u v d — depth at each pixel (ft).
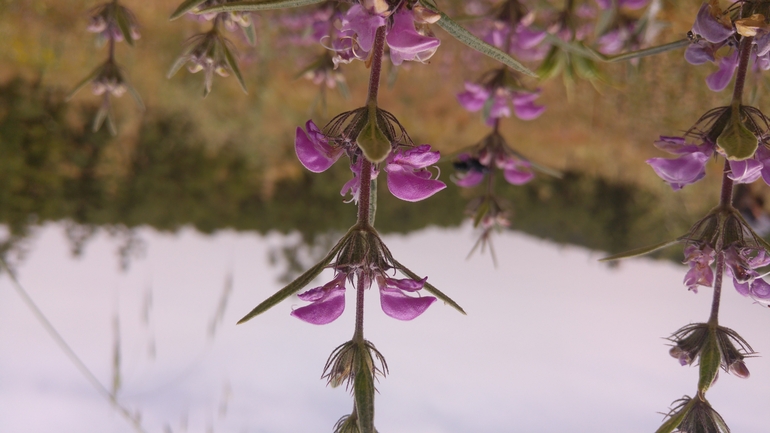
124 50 20.58
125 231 21.26
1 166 19.83
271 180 22.36
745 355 4.72
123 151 21.42
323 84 10.84
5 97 19.89
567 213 20.76
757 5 4.46
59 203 20.65
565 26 9.39
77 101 20.77
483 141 10.02
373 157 3.39
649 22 10.21
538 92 9.44
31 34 19.86
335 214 22.22
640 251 5.04
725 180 4.75
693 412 4.63
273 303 3.70
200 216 21.90
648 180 20.01
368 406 3.83
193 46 6.84
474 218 10.23
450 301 3.91
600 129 20.13
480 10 17.70
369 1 3.54
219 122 22.03
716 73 5.20
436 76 20.89
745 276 4.54
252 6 3.57
